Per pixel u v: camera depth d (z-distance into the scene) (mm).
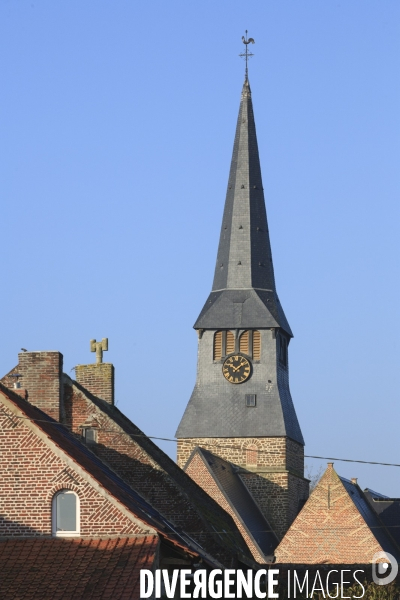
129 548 47500
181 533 61562
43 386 60812
